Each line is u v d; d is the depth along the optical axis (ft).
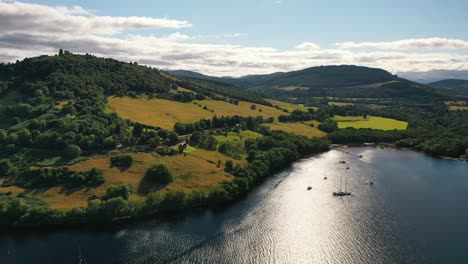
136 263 399.03
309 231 478.18
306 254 423.23
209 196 563.48
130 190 540.93
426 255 416.46
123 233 464.24
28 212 478.18
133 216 509.35
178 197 536.01
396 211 540.52
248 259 412.16
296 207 556.51
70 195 522.88
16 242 440.86
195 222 500.33
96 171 561.02
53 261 401.70
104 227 478.59
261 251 428.56
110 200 494.18
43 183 538.47
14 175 549.95
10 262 399.85
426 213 532.32
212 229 480.23
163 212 528.22
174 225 490.08
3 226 474.08
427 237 458.50
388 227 487.61
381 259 410.31
